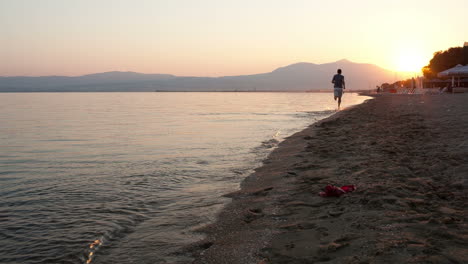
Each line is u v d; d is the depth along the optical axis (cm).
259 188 501
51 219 404
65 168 675
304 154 717
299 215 375
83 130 1327
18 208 442
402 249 276
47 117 2009
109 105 3666
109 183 556
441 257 261
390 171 524
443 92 4181
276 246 305
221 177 583
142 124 1524
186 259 303
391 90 6053
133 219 401
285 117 1814
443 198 400
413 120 1234
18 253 324
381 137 873
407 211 360
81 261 309
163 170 640
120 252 322
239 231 352
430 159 590
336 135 968
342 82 2281
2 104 3972
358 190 438
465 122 1059
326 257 275
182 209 430
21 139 1101
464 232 304
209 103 3953
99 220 400
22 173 636
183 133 1187
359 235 307
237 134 1141
